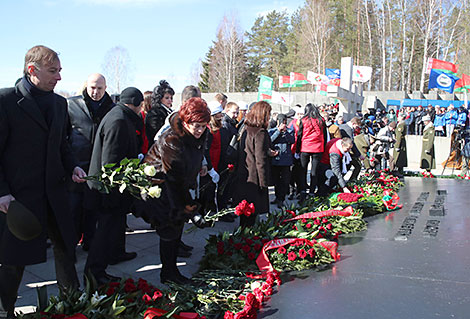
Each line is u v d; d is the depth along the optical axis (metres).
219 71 56.09
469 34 45.84
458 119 17.09
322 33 50.47
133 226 5.69
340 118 9.02
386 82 55.94
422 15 45.22
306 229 4.71
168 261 3.48
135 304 2.56
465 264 3.87
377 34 50.81
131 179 2.77
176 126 2.98
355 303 3.04
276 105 30.14
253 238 3.99
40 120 2.59
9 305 2.57
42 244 2.60
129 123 3.51
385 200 6.41
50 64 2.58
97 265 3.42
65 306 2.41
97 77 4.02
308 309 2.96
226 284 3.32
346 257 4.12
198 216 3.31
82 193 4.26
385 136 9.81
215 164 5.84
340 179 6.48
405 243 4.58
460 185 9.25
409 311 2.90
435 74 18.28
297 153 7.39
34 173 2.58
